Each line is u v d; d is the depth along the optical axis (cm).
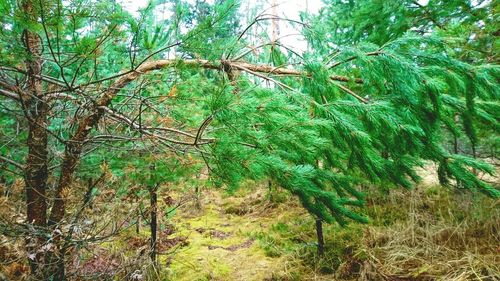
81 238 233
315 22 257
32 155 236
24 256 202
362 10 426
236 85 234
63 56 233
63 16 147
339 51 238
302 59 244
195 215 638
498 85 199
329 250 429
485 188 227
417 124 213
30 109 233
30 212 238
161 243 427
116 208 263
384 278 346
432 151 229
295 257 433
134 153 293
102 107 231
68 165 245
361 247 407
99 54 181
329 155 233
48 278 207
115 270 278
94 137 242
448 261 344
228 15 197
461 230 397
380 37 422
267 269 413
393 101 220
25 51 164
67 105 284
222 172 204
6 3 131
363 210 507
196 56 219
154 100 262
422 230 412
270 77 251
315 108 212
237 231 553
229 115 177
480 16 330
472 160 226
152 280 363
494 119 225
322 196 209
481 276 312
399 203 527
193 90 232
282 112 188
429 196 524
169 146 233
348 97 253
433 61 212
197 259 446
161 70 233
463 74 205
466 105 217
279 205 644
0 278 192
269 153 207
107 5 160
